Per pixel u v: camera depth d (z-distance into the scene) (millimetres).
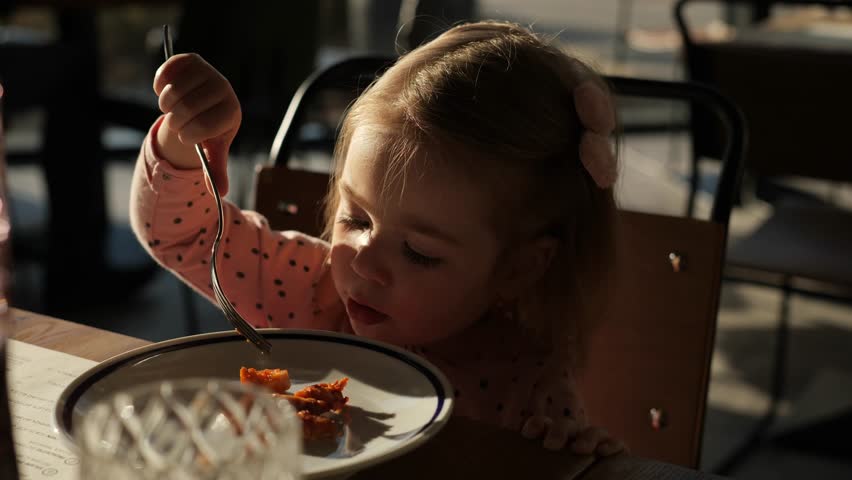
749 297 3365
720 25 4637
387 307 1034
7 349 586
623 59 5020
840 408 2535
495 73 1033
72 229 3102
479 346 1138
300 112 1354
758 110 2316
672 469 752
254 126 3064
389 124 1016
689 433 1096
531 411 1052
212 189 935
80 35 3283
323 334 872
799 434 2387
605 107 1063
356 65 1375
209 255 1142
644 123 5340
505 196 1025
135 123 3033
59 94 2990
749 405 2551
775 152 2324
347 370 841
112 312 3094
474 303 1066
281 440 517
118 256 3258
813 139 2256
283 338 870
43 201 3947
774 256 1997
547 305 1116
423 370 816
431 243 1008
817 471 2209
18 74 2854
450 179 997
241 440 541
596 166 1049
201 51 2992
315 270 1210
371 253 1016
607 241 1104
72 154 3078
